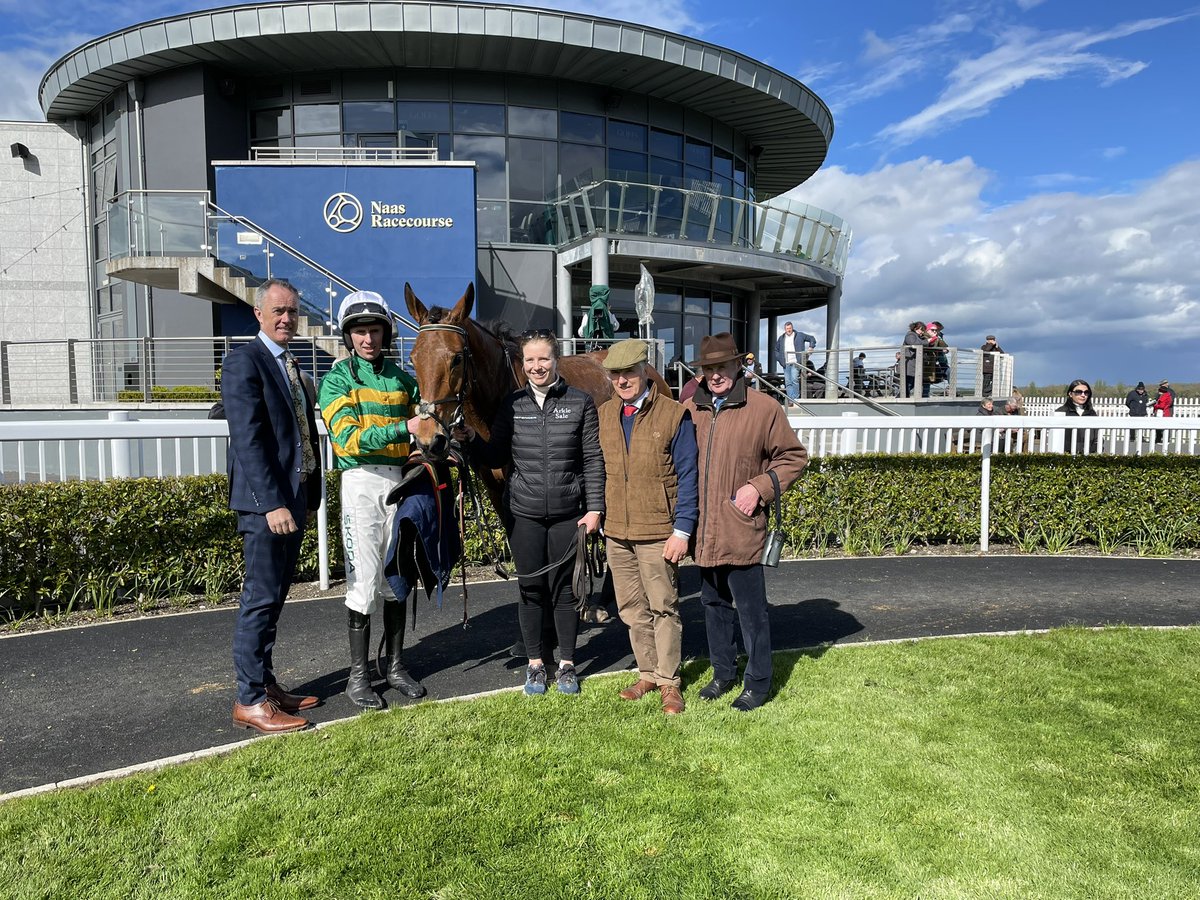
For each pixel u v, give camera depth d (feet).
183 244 40.14
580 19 46.96
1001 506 24.09
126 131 52.95
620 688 12.49
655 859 7.83
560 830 8.33
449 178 45.60
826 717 11.19
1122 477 23.89
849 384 49.67
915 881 7.50
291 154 50.90
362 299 11.46
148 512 17.57
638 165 55.88
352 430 11.54
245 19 45.60
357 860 7.82
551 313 51.47
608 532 11.87
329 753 10.16
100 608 16.88
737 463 11.35
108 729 11.25
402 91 50.85
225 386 10.83
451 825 8.39
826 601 17.94
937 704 11.64
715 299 59.31
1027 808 8.73
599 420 11.91
